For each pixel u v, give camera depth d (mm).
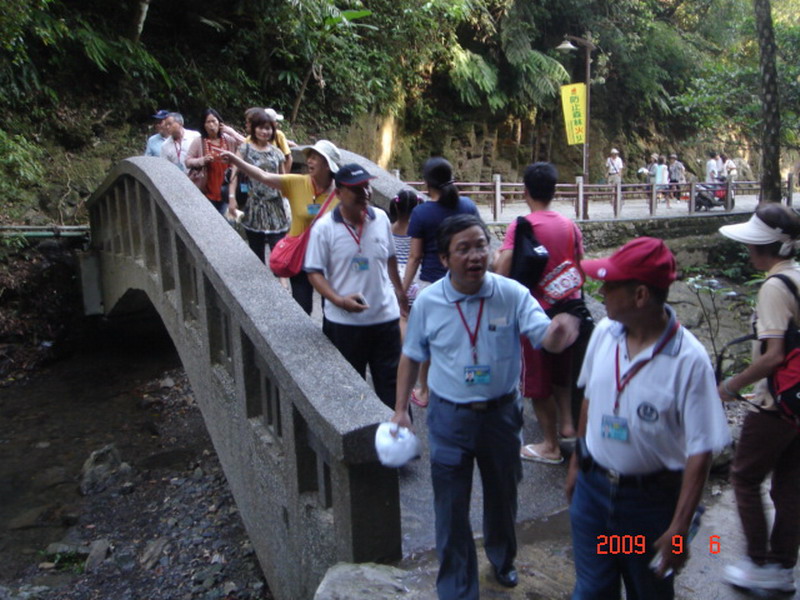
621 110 25828
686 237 16109
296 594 3588
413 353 2656
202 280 4781
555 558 3188
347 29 14094
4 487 6422
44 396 8406
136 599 4816
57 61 11008
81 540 5625
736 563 3125
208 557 5293
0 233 9477
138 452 7121
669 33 25219
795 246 2799
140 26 11680
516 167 22672
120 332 10062
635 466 2080
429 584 2869
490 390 2559
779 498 2910
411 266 4184
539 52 21594
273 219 6086
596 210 18375
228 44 13492
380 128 17594
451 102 20281
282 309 3959
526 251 3467
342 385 3197
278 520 3787
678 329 2027
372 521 3010
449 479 2576
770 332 2719
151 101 12352
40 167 10367
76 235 10195
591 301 4750
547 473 3928
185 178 5965
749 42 26781
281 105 14344
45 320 9648
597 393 2148
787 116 14086
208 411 5051
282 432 3598
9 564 5320
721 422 1964
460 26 19562
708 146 29109
